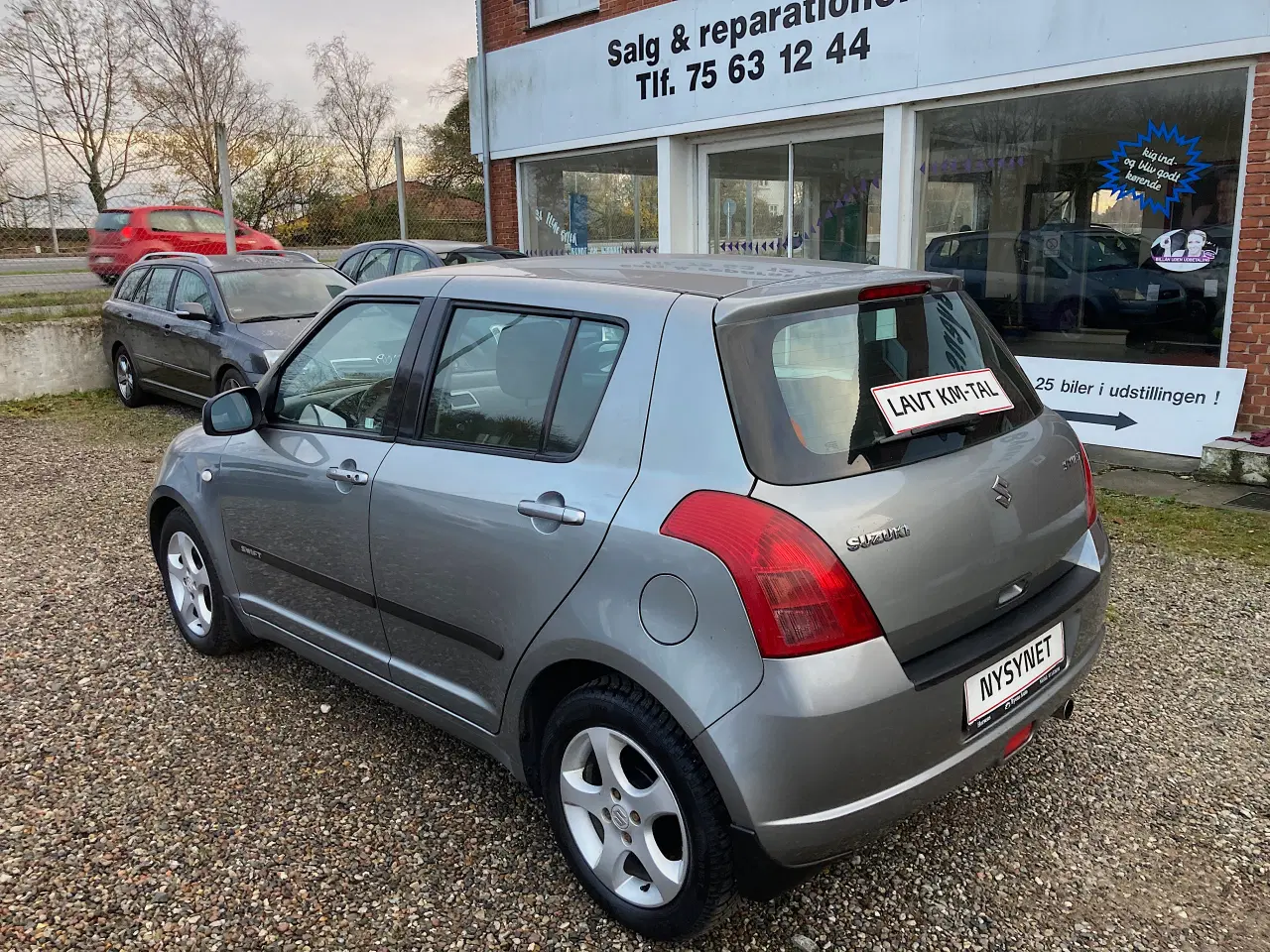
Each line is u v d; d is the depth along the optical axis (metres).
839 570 2.10
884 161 8.79
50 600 4.82
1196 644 4.14
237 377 8.30
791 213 9.96
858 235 9.36
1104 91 7.43
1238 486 6.57
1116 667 3.94
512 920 2.54
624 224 11.66
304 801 3.07
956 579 2.31
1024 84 7.67
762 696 2.06
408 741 3.45
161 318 9.55
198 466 3.91
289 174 17.45
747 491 2.16
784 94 9.38
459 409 2.88
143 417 9.92
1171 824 2.91
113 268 14.70
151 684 3.90
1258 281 6.80
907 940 2.45
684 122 10.45
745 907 2.58
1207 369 7.06
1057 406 7.86
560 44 11.73
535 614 2.50
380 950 2.43
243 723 3.58
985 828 2.91
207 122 26.31
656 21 10.48
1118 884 2.66
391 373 3.12
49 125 25.56
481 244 12.84
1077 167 7.71
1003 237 8.28
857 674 2.08
